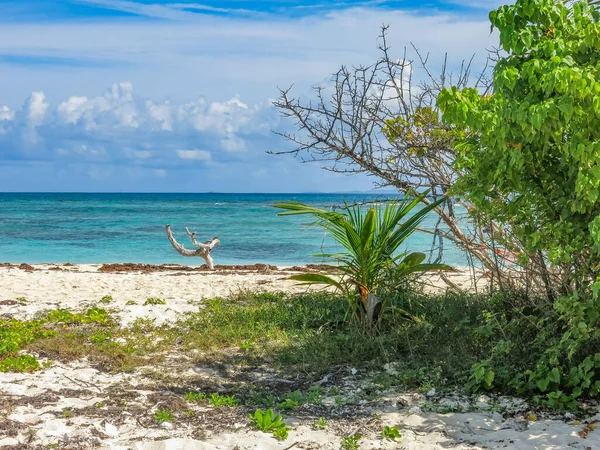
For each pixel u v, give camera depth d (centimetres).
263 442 465
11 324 871
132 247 3105
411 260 824
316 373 679
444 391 600
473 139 640
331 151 843
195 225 4569
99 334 837
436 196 823
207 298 1164
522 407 552
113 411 537
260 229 4225
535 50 509
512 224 613
